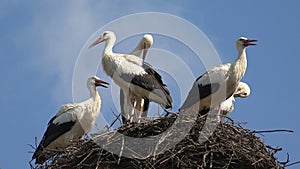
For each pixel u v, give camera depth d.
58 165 15.91
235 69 18.64
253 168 15.25
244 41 18.84
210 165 15.05
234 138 15.48
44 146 18.19
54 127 18.27
